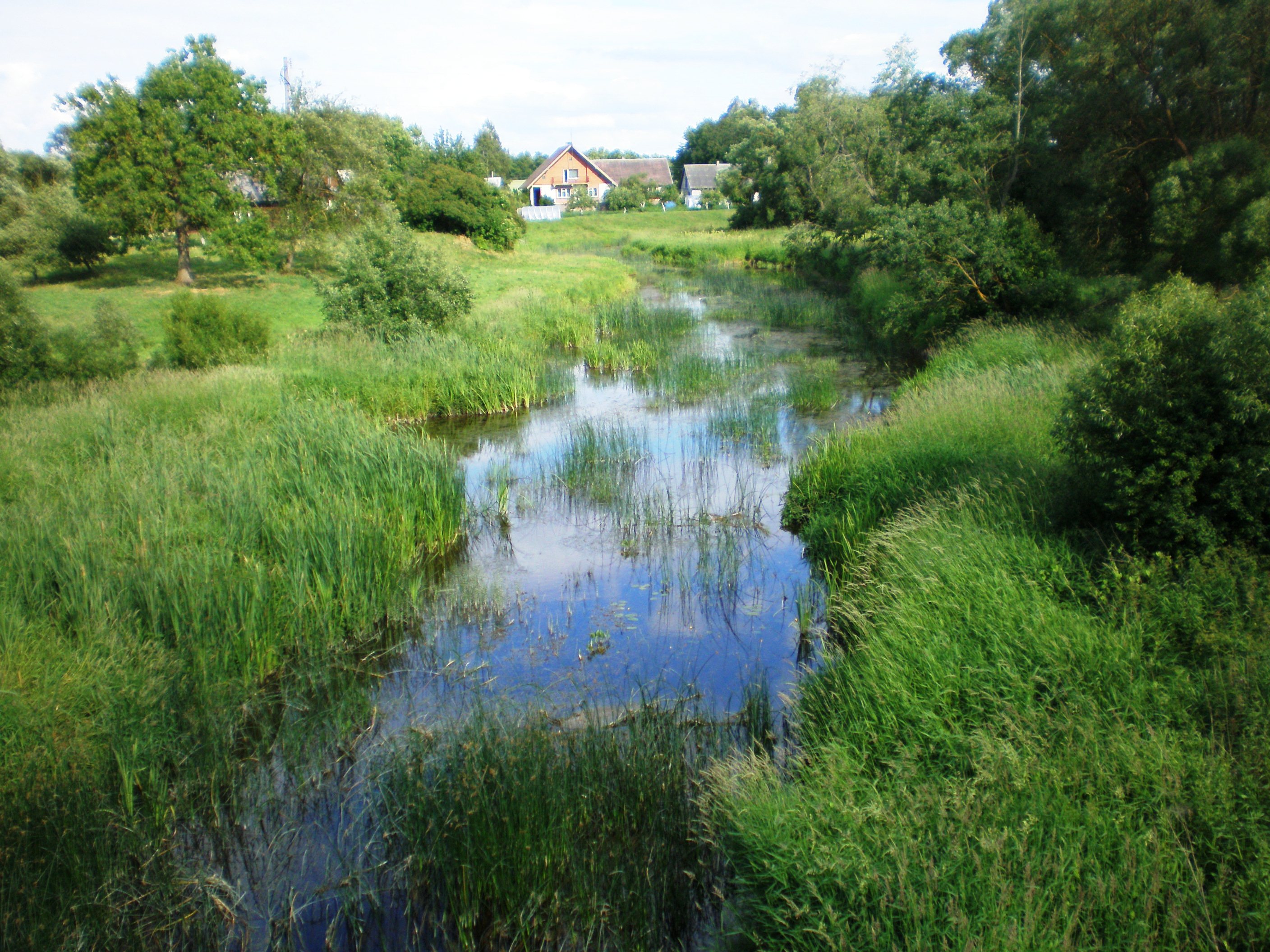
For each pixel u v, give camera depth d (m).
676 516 11.12
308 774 6.28
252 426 12.42
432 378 17.02
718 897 4.91
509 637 8.25
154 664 6.80
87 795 5.44
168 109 26.69
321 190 32.72
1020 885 3.86
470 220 42.97
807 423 15.05
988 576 6.45
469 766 5.50
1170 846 4.02
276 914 5.00
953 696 5.45
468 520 11.19
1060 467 7.87
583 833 5.22
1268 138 14.60
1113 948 3.58
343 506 9.45
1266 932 3.51
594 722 6.46
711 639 8.06
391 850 5.39
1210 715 4.76
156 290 27.50
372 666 7.81
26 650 6.64
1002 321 17.44
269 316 23.89
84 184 26.30
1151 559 6.17
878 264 28.20
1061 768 4.52
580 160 92.94
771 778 5.05
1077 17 16.75
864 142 33.44
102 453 10.99
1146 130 16.41
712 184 93.56
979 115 20.42
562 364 20.14
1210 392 6.00
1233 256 12.88
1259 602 5.32
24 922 4.59
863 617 6.88
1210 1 14.55
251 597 7.82
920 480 9.01
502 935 4.77
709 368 19.11
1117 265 17.75
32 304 16.80
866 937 3.83
